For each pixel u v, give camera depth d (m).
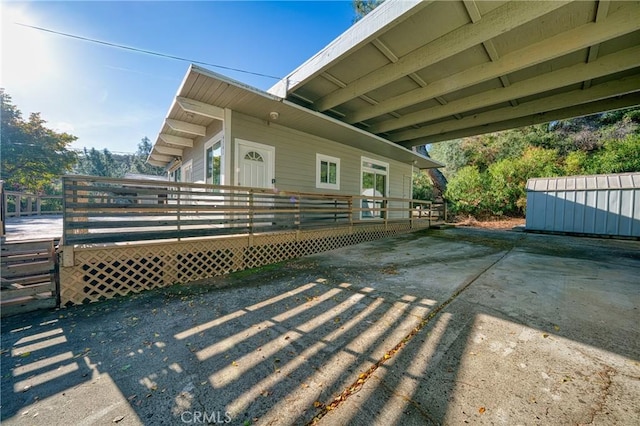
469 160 20.84
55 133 20.31
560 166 15.49
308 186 7.73
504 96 6.20
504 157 18.70
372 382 1.86
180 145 8.40
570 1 3.43
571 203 9.95
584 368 1.98
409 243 7.92
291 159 7.23
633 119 16.14
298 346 2.35
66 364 2.11
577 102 6.46
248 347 2.34
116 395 1.77
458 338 2.43
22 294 3.09
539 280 4.13
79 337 2.54
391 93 6.45
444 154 22.62
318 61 5.16
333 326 2.71
